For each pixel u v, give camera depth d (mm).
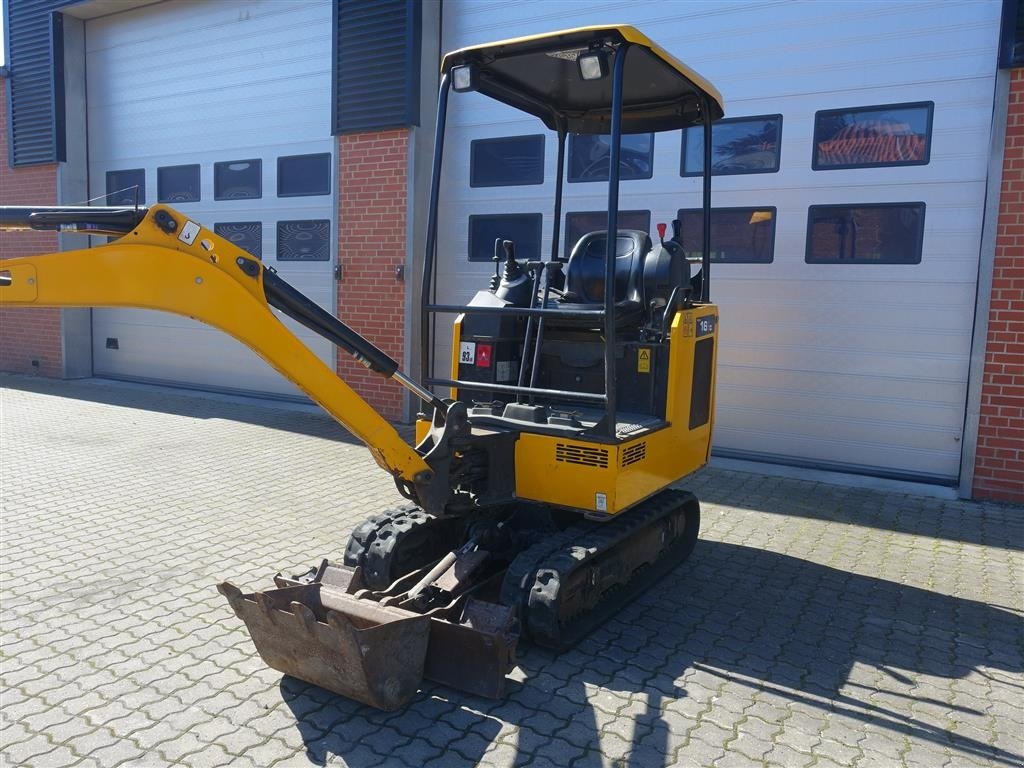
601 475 3662
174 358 11195
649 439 3988
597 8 7727
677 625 4012
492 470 3795
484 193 8406
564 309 3959
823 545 5258
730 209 7230
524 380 4566
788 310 7055
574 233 7992
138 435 8180
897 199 6582
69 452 7426
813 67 6820
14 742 2846
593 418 4246
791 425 7129
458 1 8508
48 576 4426
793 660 3650
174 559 4723
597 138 7773
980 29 6223
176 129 10648
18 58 11578
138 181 11180
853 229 6773
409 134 8414
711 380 4938
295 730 2967
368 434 3371
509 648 3168
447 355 8703
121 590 4242
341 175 8922
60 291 2875
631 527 4055
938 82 6379
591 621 3885
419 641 3111
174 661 3475
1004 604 4336
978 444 6266
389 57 8406
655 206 7539
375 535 3963
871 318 6754
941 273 6473
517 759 2818
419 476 3533
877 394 6789
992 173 6070
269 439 8062
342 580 3529
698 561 4949
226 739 2893
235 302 3043
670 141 7418
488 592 3982
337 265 9039
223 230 10352
